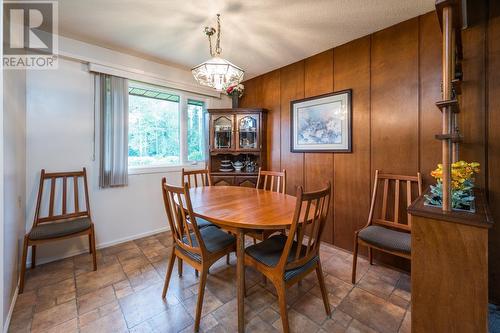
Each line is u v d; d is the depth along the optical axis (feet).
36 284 5.98
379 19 6.53
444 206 3.40
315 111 8.84
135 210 9.18
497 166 4.89
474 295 3.05
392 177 6.69
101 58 8.02
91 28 6.89
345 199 8.02
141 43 7.87
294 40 7.72
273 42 7.86
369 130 7.38
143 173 9.36
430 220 3.34
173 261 5.51
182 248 5.11
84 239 7.90
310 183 9.14
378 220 6.82
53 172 7.25
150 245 8.55
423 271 3.40
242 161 11.75
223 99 12.34
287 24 6.74
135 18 6.39
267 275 4.44
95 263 6.73
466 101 5.19
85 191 7.52
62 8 5.88
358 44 7.60
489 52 4.96
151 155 9.88
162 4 5.78
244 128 11.03
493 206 4.93
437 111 6.09
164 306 5.19
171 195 4.99
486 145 5.00
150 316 4.88
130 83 9.07
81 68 7.78
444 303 3.25
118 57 8.44
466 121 5.18
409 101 6.55
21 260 6.00
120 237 8.79
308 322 4.71
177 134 10.68
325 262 7.23
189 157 11.05
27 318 4.78
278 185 7.89
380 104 7.12
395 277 6.37
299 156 9.55
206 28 6.75
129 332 4.44
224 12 6.14
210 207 5.39
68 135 7.55
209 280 6.23
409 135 6.57
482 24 5.02
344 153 8.02
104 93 8.11
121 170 8.54
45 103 7.11
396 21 6.64
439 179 4.35
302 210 5.13
